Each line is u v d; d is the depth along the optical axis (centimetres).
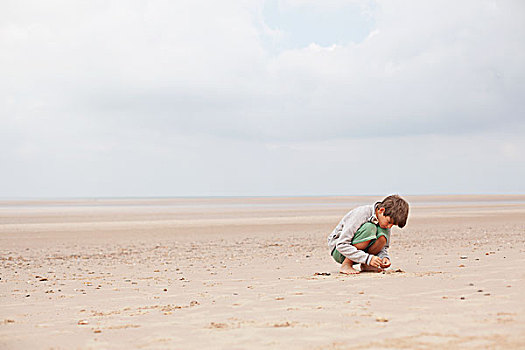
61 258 1107
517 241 1218
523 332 290
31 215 3372
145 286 608
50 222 2581
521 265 631
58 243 1516
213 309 418
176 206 5794
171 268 848
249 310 404
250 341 299
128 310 436
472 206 4888
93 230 2023
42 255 1180
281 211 3947
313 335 306
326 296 454
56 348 303
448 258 802
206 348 288
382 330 310
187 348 290
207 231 1934
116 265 937
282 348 281
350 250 620
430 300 408
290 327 331
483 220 2380
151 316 398
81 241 1584
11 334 344
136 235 1789
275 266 823
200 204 6900
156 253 1192
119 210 4400
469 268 629
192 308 429
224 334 320
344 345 281
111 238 1683
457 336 287
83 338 326
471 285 480
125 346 301
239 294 500
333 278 586
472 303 385
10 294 561
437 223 2166
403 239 1395
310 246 1308
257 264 870
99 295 540
